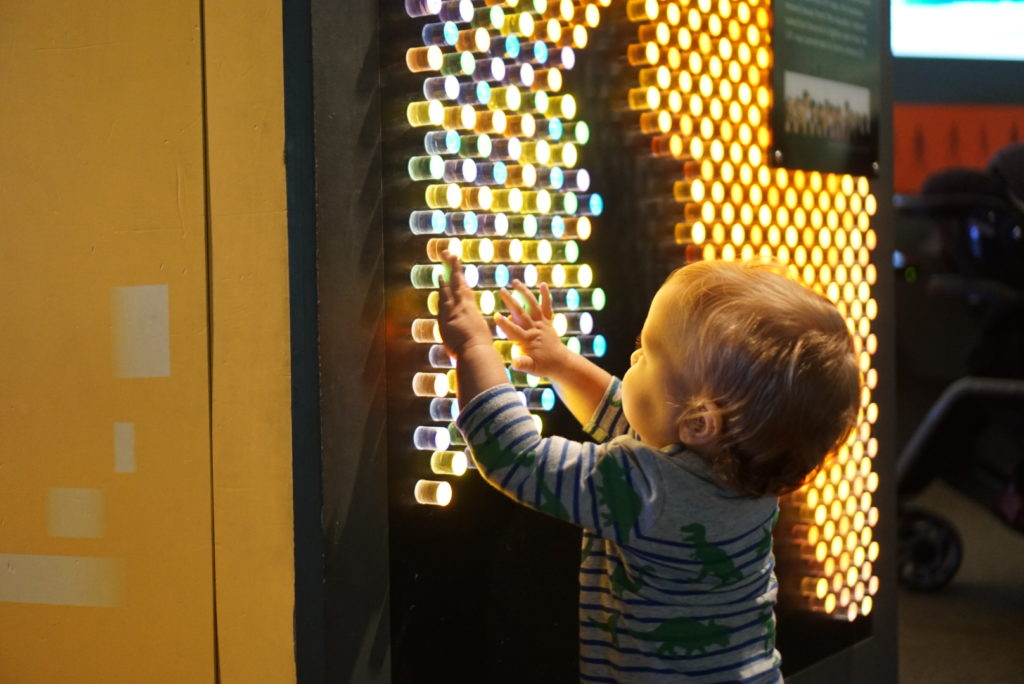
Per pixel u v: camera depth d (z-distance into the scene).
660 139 1.50
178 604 1.17
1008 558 3.45
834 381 1.11
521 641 1.31
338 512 1.08
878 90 1.94
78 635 1.24
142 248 1.18
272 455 1.10
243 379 1.12
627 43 1.46
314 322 1.06
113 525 1.21
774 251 1.70
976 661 2.53
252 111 1.10
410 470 1.16
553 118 1.28
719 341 1.09
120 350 1.20
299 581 1.08
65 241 1.23
